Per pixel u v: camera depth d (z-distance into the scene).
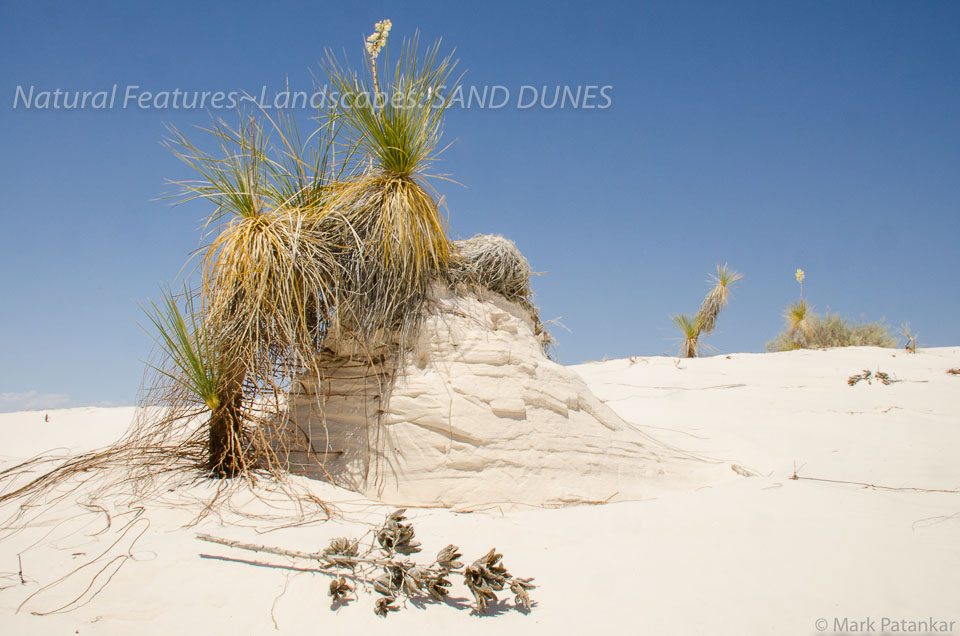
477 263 5.58
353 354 5.21
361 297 5.09
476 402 4.79
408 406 4.76
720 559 3.51
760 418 8.23
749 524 4.07
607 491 4.82
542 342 6.32
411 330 5.05
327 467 4.80
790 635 2.79
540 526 4.00
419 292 5.21
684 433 7.61
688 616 2.93
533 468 4.66
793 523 4.09
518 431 4.78
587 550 3.62
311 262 4.91
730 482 5.36
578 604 3.04
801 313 20.28
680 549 3.65
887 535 3.88
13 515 3.99
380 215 5.12
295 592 3.08
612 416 5.92
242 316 4.76
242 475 4.55
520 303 5.99
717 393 10.00
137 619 2.88
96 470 4.73
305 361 4.82
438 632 2.82
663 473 5.44
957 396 9.25
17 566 3.30
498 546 3.65
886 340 19.00
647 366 13.20
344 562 3.25
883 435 7.14
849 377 10.99
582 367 13.88
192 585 3.11
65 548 3.48
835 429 7.46
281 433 4.94
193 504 4.09
